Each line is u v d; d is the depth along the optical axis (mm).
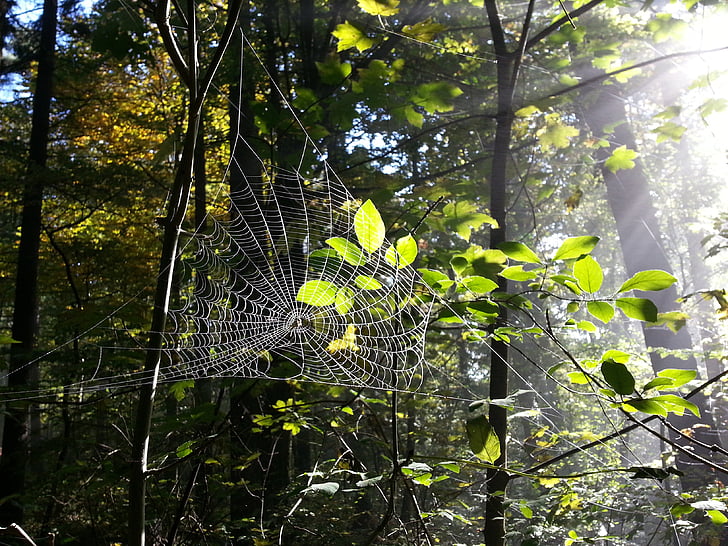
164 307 2256
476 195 5480
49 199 12016
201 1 6777
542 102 4980
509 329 2906
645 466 2285
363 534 6098
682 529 3941
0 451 7660
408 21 7359
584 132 9844
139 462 2123
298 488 3768
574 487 3965
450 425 8836
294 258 4840
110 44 4234
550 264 2650
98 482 4090
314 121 5152
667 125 5516
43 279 11797
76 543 4867
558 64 6355
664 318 2953
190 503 4301
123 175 10930
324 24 9328
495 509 3637
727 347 5711
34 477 6969
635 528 4320
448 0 7062
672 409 2240
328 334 4590
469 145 9711
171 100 12195
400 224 4363
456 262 2893
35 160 11391
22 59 12234
